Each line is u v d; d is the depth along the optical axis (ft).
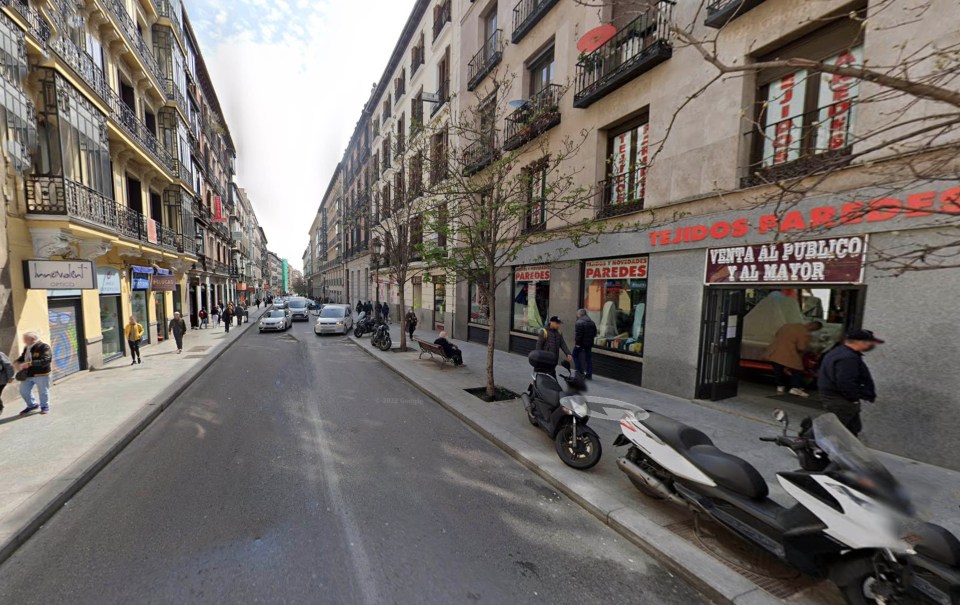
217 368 35.09
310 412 21.57
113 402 22.43
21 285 24.44
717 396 22.07
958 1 13.23
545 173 33.19
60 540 10.23
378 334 45.11
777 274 17.99
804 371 23.09
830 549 8.18
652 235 24.21
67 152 26.99
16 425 18.43
